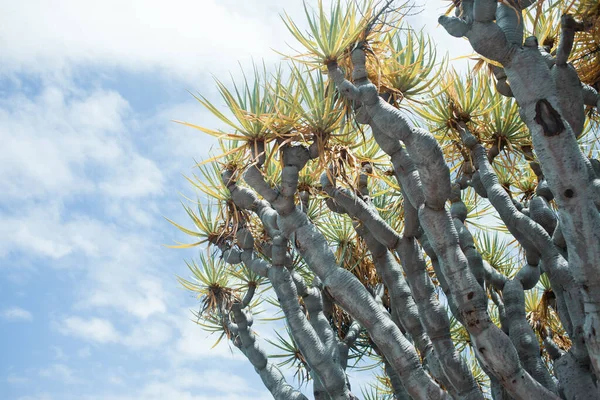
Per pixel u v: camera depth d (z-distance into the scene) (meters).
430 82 5.36
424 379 4.38
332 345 5.38
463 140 5.75
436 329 4.53
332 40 4.69
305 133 4.94
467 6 4.20
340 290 4.57
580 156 3.53
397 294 4.97
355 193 4.96
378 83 4.61
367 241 5.05
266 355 6.36
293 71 5.23
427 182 4.14
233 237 6.11
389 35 5.40
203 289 6.94
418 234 5.33
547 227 5.53
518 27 3.81
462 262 4.13
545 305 6.71
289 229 4.79
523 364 4.96
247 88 5.19
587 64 5.42
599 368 3.60
